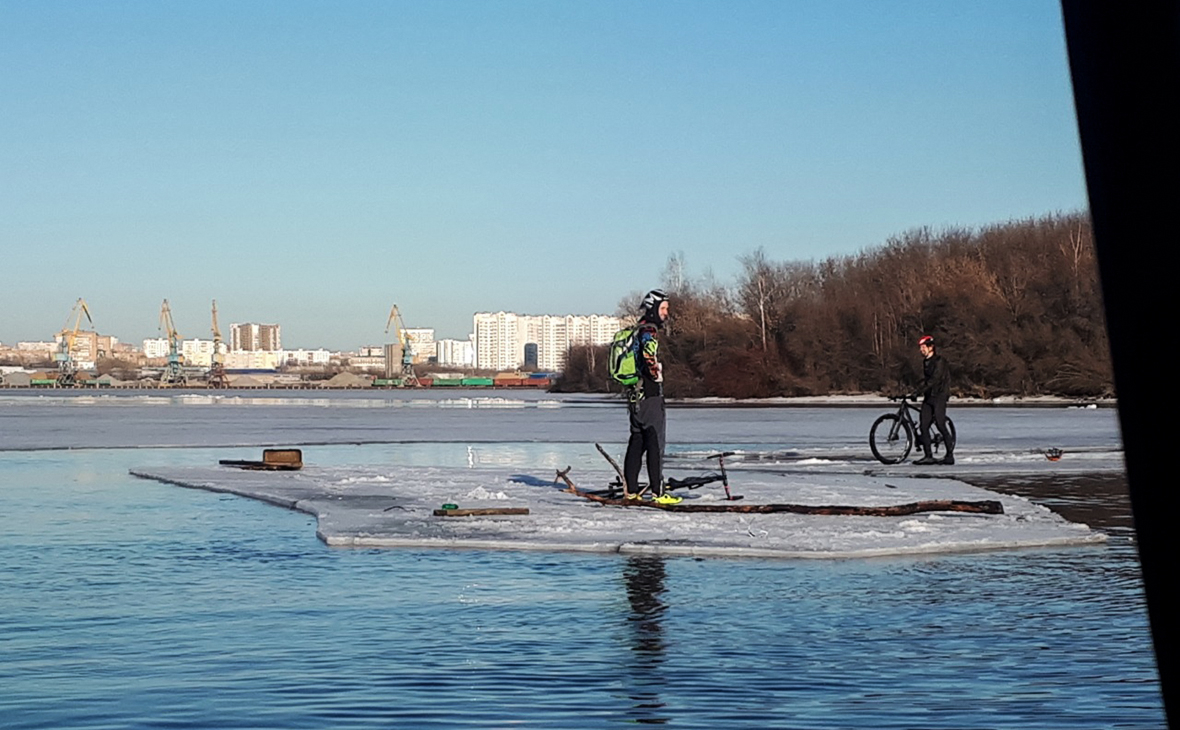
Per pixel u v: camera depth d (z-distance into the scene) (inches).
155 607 309.6
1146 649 255.1
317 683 225.6
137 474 764.6
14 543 439.5
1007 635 269.7
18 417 1983.3
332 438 1289.4
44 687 223.0
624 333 534.6
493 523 474.0
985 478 708.7
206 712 204.2
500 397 4660.4
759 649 256.1
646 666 240.1
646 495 537.3
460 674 233.1
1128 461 99.4
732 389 3727.9
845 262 3983.8
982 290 3201.3
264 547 428.1
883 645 260.1
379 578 356.5
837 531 445.1
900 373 3361.2
